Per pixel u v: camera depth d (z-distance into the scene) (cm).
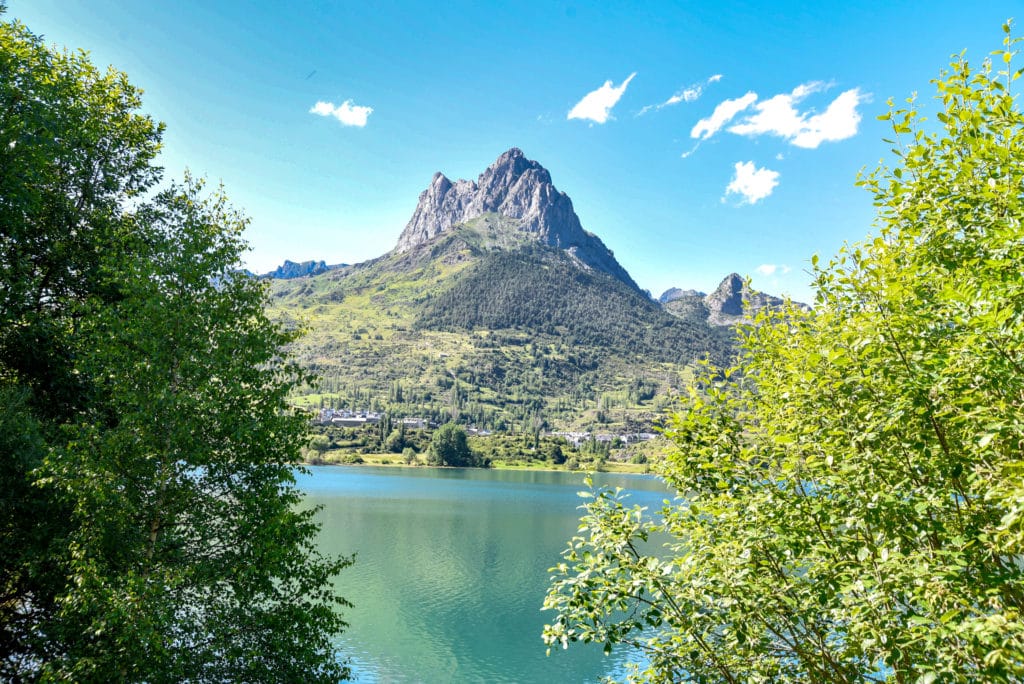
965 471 726
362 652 3922
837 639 805
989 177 713
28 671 1481
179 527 1445
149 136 2458
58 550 1423
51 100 1933
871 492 750
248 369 1503
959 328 690
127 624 1155
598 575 875
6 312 1862
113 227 1986
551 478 19600
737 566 817
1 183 1731
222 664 1369
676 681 877
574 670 3741
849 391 793
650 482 19000
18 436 1561
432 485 15588
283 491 1488
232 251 1597
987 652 602
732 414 984
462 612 4834
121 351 1384
